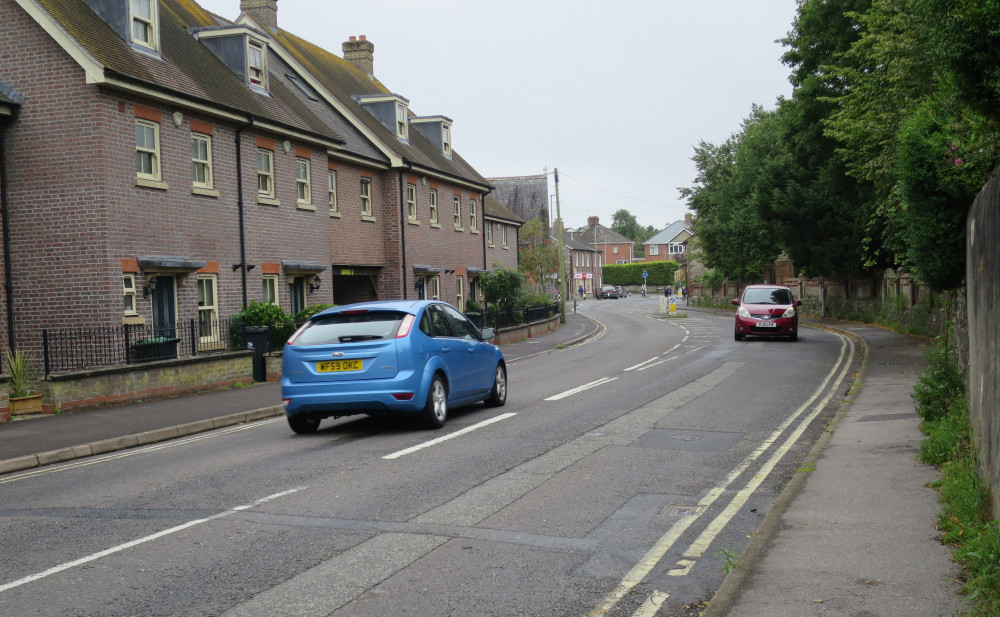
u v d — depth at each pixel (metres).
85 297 16.66
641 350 26.20
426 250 33.06
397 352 10.76
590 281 112.19
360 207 28.88
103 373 14.51
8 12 16.86
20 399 13.34
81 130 16.61
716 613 4.32
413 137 35.62
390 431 11.26
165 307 18.41
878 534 5.66
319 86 30.53
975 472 6.12
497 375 13.47
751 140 46.88
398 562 5.47
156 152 18.16
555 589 4.95
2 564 5.59
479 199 39.56
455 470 8.40
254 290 21.59
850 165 20.45
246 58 23.19
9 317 16.83
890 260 31.23
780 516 6.26
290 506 7.05
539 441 10.04
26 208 16.91
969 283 7.75
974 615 4.04
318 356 10.91
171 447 10.95
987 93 8.12
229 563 5.50
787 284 47.44
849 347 24.53
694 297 71.44
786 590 4.62
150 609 4.69
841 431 10.21
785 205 33.53
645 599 4.79
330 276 25.58
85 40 16.89
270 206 22.44
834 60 24.33
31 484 8.62
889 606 4.32
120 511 7.06
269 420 13.51
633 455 9.15
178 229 18.73
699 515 6.63
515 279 35.28
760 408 12.88
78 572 5.38
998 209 5.28
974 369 6.85
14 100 16.75
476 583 5.06
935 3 8.16
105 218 16.56
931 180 9.07
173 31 22.33
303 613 4.60
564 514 6.66
